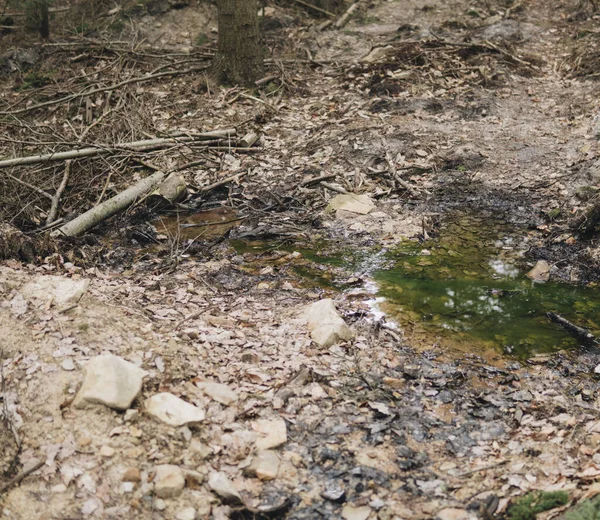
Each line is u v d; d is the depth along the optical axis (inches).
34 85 452.1
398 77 426.6
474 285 241.0
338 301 227.9
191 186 322.0
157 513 139.9
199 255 265.4
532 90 415.8
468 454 160.4
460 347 203.9
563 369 193.6
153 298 221.8
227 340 195.0
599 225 268.5
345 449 160.1
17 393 165.0
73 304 194.1
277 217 297.3
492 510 141.5
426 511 143.2
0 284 201.3
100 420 157.1
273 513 141.9
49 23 539.2
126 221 291.6
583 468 152.4
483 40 474.9
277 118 391.9
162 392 167.0
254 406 169.8
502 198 305.4
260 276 247.3
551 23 534.6
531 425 169.6
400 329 212.2
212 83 431.5
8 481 145.6
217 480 146.6
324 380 182.5
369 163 336.8
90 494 142.6
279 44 500.4
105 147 328.8
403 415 172.9
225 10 422.9
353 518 141.6
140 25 523.5
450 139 356.2
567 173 316.2
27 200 301.0
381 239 277.1
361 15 563.2
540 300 231.5
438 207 302.0
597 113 370.6
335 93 420.8
